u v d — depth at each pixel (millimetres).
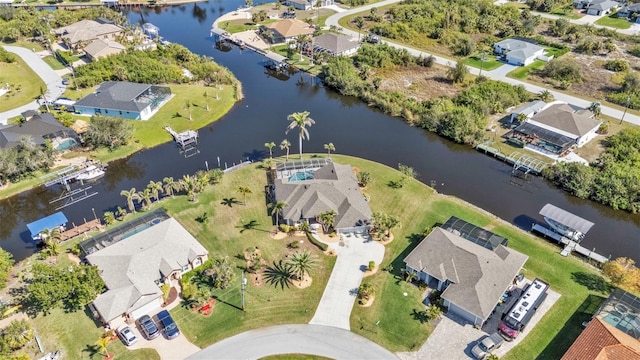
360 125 126938
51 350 63906
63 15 191250
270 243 82812
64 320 68062
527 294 70250
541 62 161250
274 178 100375
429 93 141125
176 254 76000
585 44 166750
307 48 172250
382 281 75438
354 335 66812
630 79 136375
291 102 139750
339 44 166500
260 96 143000
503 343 65375
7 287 74188
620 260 77188
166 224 81562
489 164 110250
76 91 137375
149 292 69750
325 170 96875
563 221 84000
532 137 114750
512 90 136625
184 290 72125
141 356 63281
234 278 75562
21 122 119562
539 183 103312
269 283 75000
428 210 91688
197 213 89562
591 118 118750
